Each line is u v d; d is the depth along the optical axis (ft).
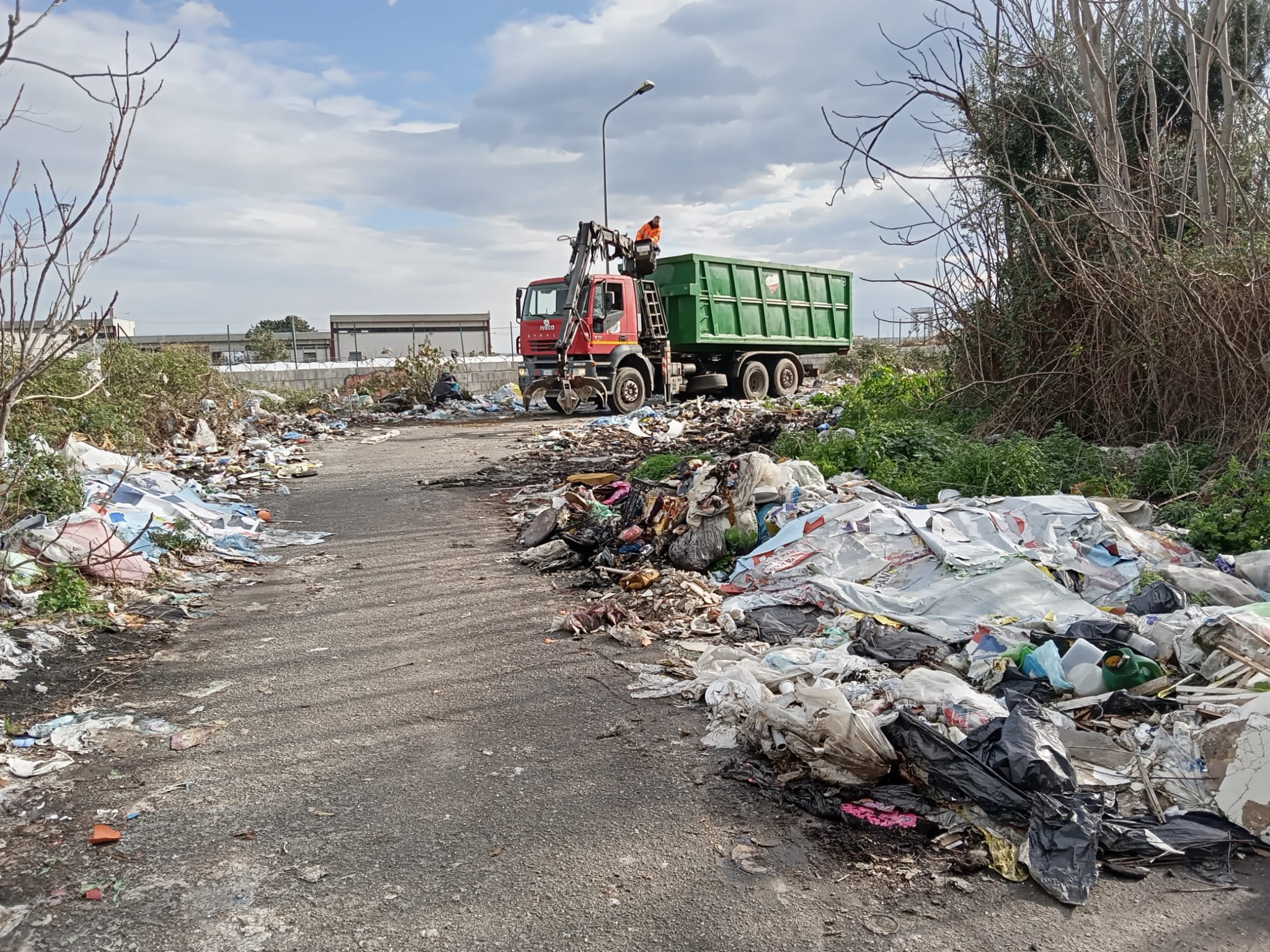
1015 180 32.65
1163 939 8.93
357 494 35.09
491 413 67.31
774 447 35.73
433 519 30.25
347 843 10.98
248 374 71.20
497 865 10.46
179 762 13.16
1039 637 15.51
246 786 12.43
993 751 11.38
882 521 21.06
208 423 46.60
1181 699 13.32
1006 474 24.88
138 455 35.45
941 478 25.98
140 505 26.37
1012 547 19.51
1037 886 9.84
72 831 11.25
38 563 20.39
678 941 9.07
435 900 9.82
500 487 35.55
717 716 14.06
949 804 11.23
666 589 20.89
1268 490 20.68
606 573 22.47
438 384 70.08
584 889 9.96
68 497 23.73
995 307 33.96
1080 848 10.10
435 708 15.05
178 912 9.63
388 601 21.26
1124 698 13.39
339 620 19.90
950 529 20.22
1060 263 31.04
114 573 21.04
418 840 11.02
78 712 14.79
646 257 61.05
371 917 9.53
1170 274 26.76
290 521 30.37
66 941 9.14
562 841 10.94
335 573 23.85
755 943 9.03
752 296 67.31
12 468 23.34
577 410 68.18
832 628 17.34
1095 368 29.99
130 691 15.81
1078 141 34.06
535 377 61.11
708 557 22.48
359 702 15.33
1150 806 11.12
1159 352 27.81
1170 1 28.27
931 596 18.20
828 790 11.86
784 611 18.49
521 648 17.90
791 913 9.50
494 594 21.62
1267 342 25.49
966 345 34.37
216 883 10.14
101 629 18.62
